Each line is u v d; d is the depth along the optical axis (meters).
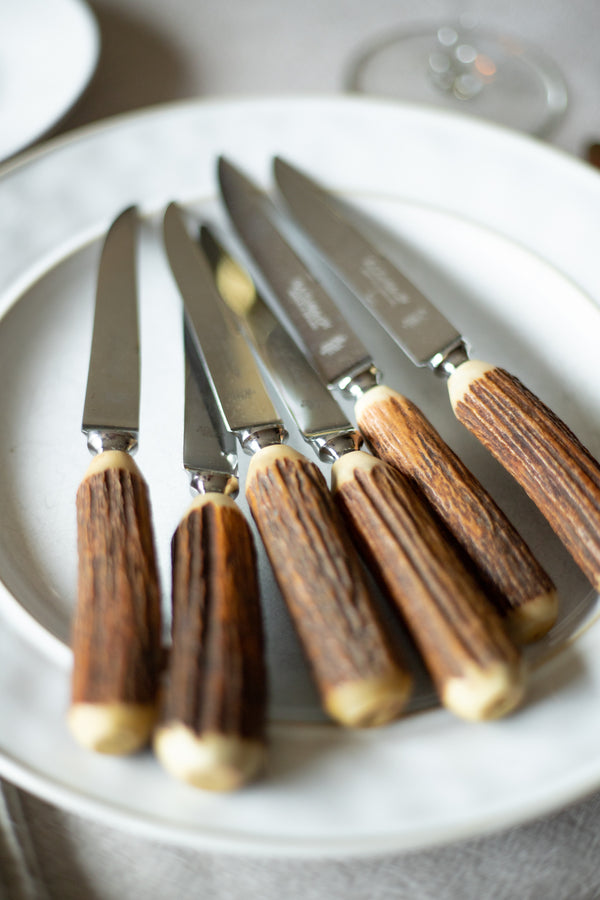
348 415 0.35
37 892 0.27
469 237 0.40
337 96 0.44
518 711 0.26
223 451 0.32
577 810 0.28
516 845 0.28
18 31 0.48
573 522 0.28
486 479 0.32
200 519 0.28
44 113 0.45
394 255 0.40
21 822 0.27
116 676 0.25
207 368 0.34
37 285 0.38
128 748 0.25
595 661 0.27
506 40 0.54
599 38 0.54
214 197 0.42
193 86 0.50
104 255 0.38
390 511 0.28
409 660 0.27
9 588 0.29
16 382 0.36
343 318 0.36
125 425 0.32
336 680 0.25
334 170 0.43
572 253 0.39
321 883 0.27
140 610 0.26
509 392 0.31
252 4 0.56
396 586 0.27
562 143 0.47
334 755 0.26
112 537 0.27
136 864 0.27
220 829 0.25
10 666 0.28
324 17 0.56
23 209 0.41
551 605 0.27
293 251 0.39
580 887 0.27
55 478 0.33
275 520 0.28
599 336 0.36
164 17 0.55
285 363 0.35
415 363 0.35
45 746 0.26
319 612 0.26
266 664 0.26
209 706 0.24
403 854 0.27
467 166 0.42
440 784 0.25
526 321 0.37
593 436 0.34
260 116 0.44
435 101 0.50
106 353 0.34
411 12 0.56
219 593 0.26
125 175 0.42
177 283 0.38
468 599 0.26
